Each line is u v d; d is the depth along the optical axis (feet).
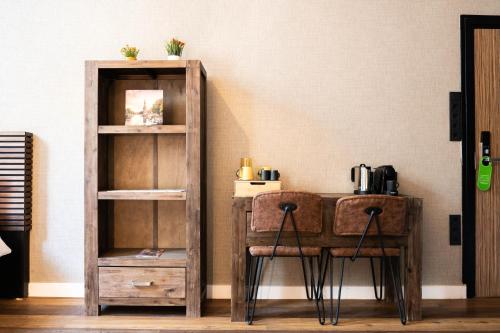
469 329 7.82
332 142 9.96
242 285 8.20
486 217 9.98
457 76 9.98
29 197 9.89
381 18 9.97
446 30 9.98
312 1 9.97
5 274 9.71
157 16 9.99
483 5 10.00
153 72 9.44
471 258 9.95
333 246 8.10
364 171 9.26
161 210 9.90
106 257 8.55
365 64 9.97
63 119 10.00
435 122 9.96
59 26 9.98
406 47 9.98
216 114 9.95
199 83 8.51
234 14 9.98
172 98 9.92
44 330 7.70
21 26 10.00
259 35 9.98
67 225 10.00
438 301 9.64
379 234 7.68
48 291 9.93
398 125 9.96
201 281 9.05
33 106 10.00
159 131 8.58
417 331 7.71
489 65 10.01
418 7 9.97
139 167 9.92
